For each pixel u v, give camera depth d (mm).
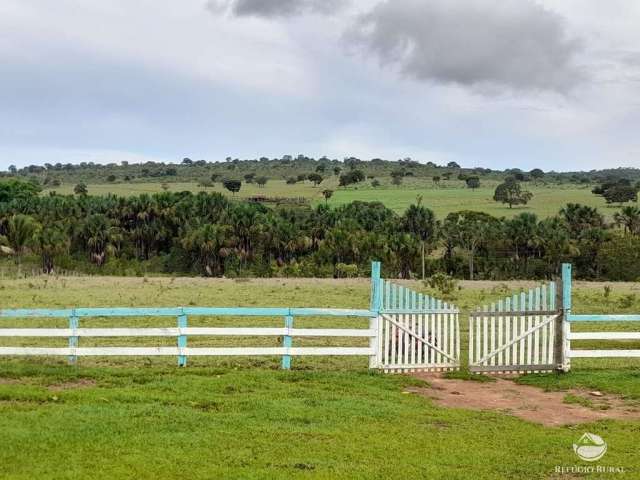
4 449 8984
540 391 14539
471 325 15883
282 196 179875
